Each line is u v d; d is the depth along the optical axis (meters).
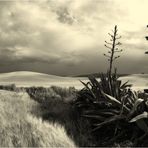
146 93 11.37
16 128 8.70
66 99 14.02
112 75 12.27
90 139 9.85
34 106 12.48
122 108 10.14
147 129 9.34
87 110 11.16
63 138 8.99
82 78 99.31
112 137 9.86
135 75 101.19
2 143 7.89
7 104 11.40
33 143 8.20
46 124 9.63
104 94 10.91
